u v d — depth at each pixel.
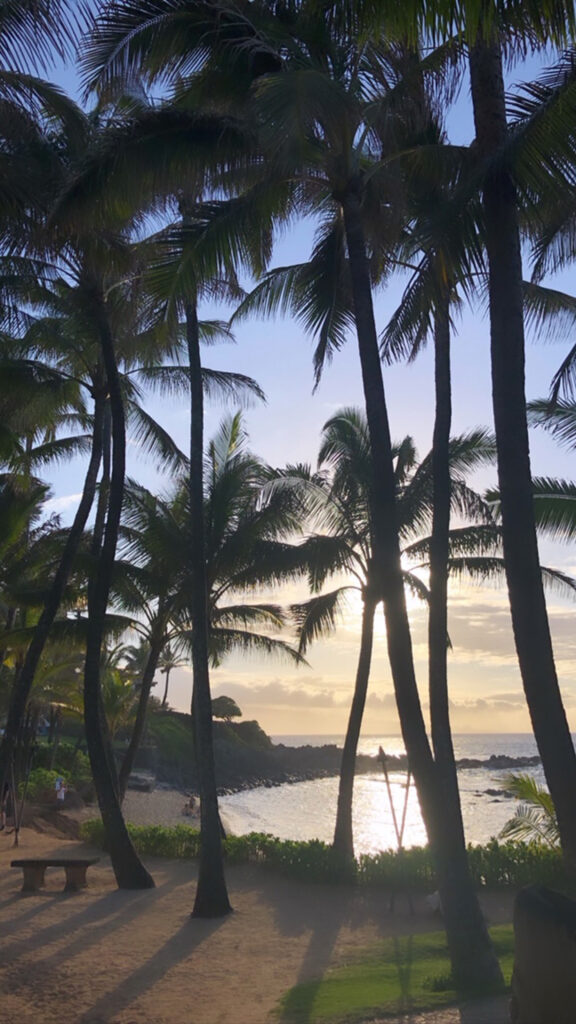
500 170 8.54
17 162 11.42
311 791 79.75
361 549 20.50
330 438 20.62
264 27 10.87
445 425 12.52
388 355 11.30
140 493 21.45
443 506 12.36
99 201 10.55
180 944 12.80
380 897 16.52
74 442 23.67
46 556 26.03
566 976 4.66
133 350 19.12
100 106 13.38
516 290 9.04
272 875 18.69
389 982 9.88
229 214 10.94
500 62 9.42
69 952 12.23
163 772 69.06
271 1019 8.65
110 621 22.52
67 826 31.06
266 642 23.47
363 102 10.81
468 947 9.27
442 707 11.21
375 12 7.27
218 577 21.12
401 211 11.02
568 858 8.15
